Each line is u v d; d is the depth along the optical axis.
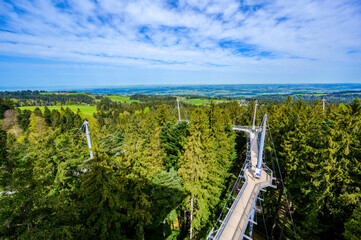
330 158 16.62
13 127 63.62
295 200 21.27
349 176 16.52
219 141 26.55
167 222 22.94
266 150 27.98
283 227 21.56
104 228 13.59
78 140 27.84
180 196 19.00
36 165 14.67
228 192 27.06
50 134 18.67
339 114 17.53
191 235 21.27
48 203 10.99
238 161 40.47
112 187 14.27
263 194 25.03
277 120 31.08
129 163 16.64
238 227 14.88
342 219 17.41
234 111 53.78
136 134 29.36
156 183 18.67
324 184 17.22
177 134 29.56
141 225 16.80
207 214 20.92
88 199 13.58
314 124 23.52
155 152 21.75
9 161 10.55
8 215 9.65
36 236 9.83
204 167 19.42
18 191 10.33
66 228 10.97
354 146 16.66
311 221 18.33
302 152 20.28
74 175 17.30
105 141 27.33
